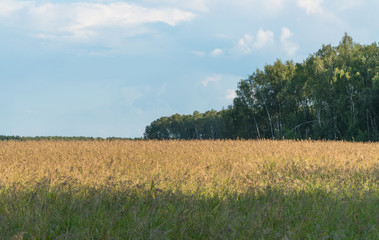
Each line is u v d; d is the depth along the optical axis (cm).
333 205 700
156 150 1805
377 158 1577
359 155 1555
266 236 534
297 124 5653
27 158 1508
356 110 4825
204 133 11606
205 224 566
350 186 920
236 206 700
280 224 595
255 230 538
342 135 4959
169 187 841
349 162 1304
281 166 1290
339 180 955
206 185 858
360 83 4959
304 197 773
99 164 1216
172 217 597
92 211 611
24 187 805
